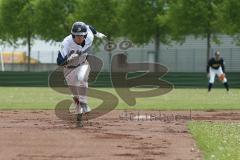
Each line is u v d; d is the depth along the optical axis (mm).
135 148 24547
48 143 25703
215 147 24516
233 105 51750
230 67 126625
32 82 97750
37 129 31031
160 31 105000
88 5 101812
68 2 105375
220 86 94000
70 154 22828
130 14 102812
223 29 96688
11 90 83250
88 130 30828
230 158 21734
